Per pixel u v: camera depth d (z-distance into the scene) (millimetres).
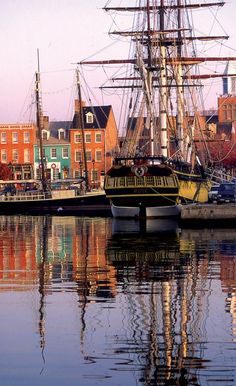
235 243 42969
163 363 15820
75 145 153125
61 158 153000
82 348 17047
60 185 133375
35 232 60250
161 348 16938
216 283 26594
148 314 20672
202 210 57844
